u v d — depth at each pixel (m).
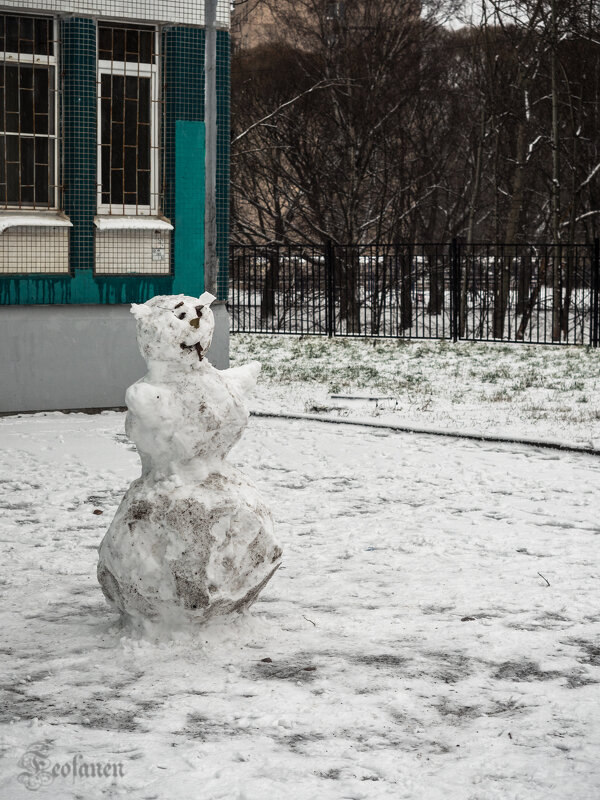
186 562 5.52
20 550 7.73
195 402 5.64
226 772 4.16
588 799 3.99
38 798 3.96
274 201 34.31
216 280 15.73
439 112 35.78
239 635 5.80
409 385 18.16
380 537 8.26
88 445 12.23
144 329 5.70
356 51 32.28
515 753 4.39
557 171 29.83
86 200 14.68
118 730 4.60
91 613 6.30
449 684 5.19
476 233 41.34
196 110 15.34
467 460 11.62
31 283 14.49
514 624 6.16
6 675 5.25
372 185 34.12
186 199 15.38
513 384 18.34
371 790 4.04
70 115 14.54
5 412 14.37
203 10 15.20
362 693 5.06
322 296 32.94
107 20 14.69
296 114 33.06
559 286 28.41
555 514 9.09
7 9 14.01
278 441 12.73
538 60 30.28
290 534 8.35
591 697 5.02
